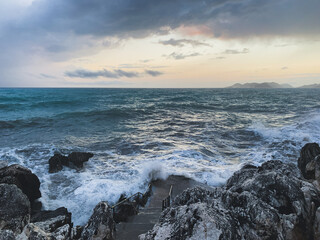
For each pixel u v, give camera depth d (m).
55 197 8.15
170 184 9.27
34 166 11.02
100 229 5.30
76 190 8.52
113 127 20.95
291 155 12.34
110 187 8.70
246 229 3.42
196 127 20.81
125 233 5.95
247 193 4.00
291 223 3.53
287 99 56.88
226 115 28.36
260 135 17.28
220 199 4.32
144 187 8.88
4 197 5.89
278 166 6.32
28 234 4.79
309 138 14.99
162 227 3.44
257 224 3.42
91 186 8.77
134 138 16.91
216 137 17.08
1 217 5.54
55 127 20.31
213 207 3.77
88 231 5.30
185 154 12.95
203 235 2.98
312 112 27.59
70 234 5.46
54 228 5.74
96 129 20.00
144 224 6.43
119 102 47.41
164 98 63.00
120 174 10.07
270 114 28.52
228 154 13.21
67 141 15.83
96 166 11.20
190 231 3.06
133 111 30.52
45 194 8.33
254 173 6.01
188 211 3.50
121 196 7.89
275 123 21.72
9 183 6.91
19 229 5.64
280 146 13.93
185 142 15.71
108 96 69.06
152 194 8.51
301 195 4.05
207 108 36.56
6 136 16.81
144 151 13.73
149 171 9.98
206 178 9.72
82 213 7.26
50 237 4.82
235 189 4.82
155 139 16.58
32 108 32.78
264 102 47.81
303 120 22.08
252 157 12.45
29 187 7.58
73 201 7.85
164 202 7.06
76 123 22.31
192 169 10.63
